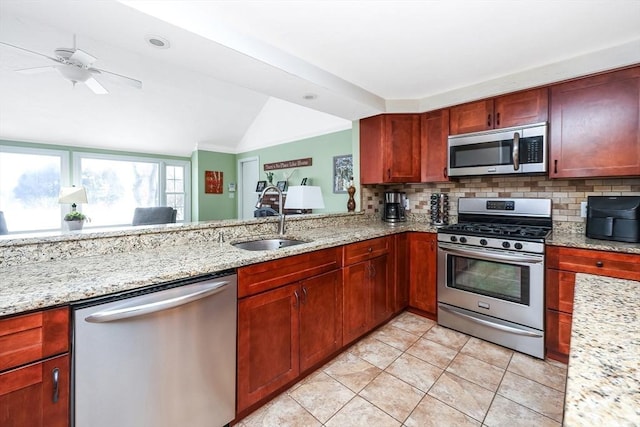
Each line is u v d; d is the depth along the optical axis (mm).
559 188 2529
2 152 4473
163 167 6020
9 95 3809
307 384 1872
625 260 1831
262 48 1868
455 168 2764
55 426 1035
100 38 1594
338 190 4227
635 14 1620
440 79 2518
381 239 2566
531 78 2312
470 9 1583
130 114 4730
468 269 2482
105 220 5418
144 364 1212
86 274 1241
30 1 1263
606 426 406
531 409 1638
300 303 1828
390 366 2059
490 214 2844
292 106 4883
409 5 1547
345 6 1552
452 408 1655
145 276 1219
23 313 967
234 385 1516
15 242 1366
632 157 1973
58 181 4934
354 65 2246
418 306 2859
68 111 4328
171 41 1621
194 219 6227
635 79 1953
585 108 2135
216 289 1397
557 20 1681
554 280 2092
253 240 2215
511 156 2436
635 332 684
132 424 1195
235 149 6473
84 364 1078
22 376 970
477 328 2428
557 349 2090
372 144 3148
